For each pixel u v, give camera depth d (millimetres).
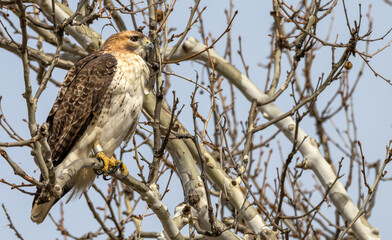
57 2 12602
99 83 10609
